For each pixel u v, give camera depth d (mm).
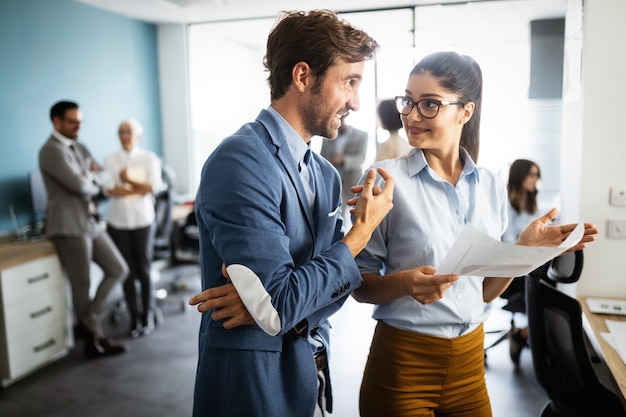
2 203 3848
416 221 1185
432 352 1210
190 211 4785
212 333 1035
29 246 3242
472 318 1219
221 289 983
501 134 5613
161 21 5484
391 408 1235
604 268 2348
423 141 1175
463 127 1275
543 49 5414
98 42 4820
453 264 1025
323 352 1201
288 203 1020
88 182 3240
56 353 3293
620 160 2301
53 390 2904
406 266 1209
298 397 1054
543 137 5535
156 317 3959
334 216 1164
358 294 1239
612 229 2324
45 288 3180
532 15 5234
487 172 1300
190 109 5820
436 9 5020
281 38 1029
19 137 3992
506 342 3547
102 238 3422
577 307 1566
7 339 2912
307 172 1112
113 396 2830
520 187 3416
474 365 1250
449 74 1136
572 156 2609
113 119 5055
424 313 1197
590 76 2297
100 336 3418
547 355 1775
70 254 3264
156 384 2969
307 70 1001
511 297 3191
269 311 916
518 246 974
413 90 1169
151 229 3848
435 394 1235
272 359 1024
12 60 3922
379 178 1202
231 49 6625
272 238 941
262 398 1008
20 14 3979
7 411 2674
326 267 972
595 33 2270
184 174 5863
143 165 3840
